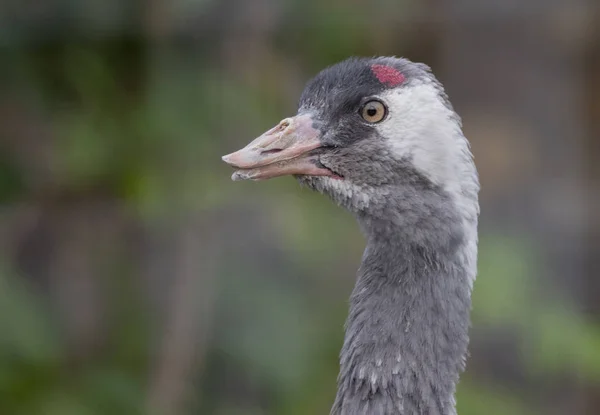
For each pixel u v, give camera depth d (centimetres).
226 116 1088
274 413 1170
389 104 759
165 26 1092
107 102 1114
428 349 731
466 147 772
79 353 1228
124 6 1089
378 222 761
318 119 775
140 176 1098
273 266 1191
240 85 1101
